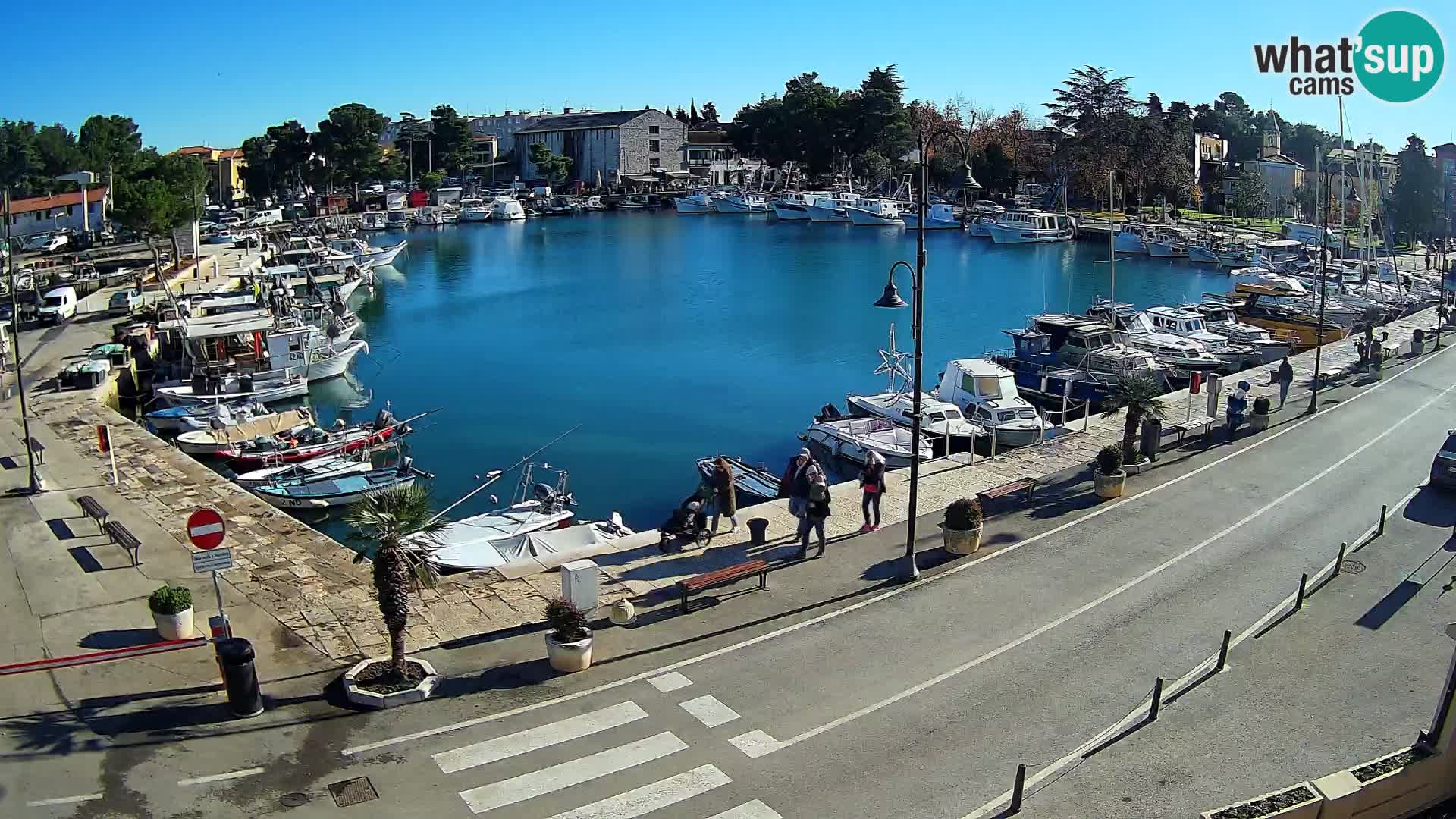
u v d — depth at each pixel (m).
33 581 22.91
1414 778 14.54
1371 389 43.78
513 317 81.56
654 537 26.11
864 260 114.62
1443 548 25.20
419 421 50.50
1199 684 18.59
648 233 146.00
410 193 169.00
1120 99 142.75
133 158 119.81
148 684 17.98
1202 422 38.03
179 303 64.31
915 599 22.23
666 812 14.70
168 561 24.27
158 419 46.19
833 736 16.80
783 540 25.86
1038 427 41.72
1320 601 22.17
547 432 48.47
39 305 64.75
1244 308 65.31
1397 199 111.75
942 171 167.25
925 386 57.75
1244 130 180.12
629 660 19.36
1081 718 17.44
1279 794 14.00
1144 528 26.69
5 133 144.00
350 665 18.89
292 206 161.00
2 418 40.28
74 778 15.11
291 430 42.91
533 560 24.39
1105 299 84.62
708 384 58.66
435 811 14.58
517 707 17.53
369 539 18.38
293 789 15.05
